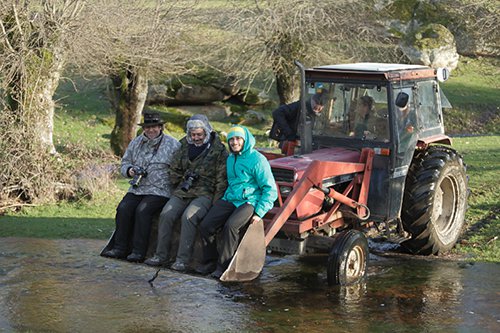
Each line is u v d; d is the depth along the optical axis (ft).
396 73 39.09
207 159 34.17
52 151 61.26
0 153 55.62
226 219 33.27
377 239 45.78
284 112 42.06
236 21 86.02
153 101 105.60
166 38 75.41
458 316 32.73
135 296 35.99
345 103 39.93
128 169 35.65
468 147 81.35
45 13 61.57
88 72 74.74
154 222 35.63
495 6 108.78
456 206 43.75
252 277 32.99
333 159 37.73
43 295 36.22
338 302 34.65
